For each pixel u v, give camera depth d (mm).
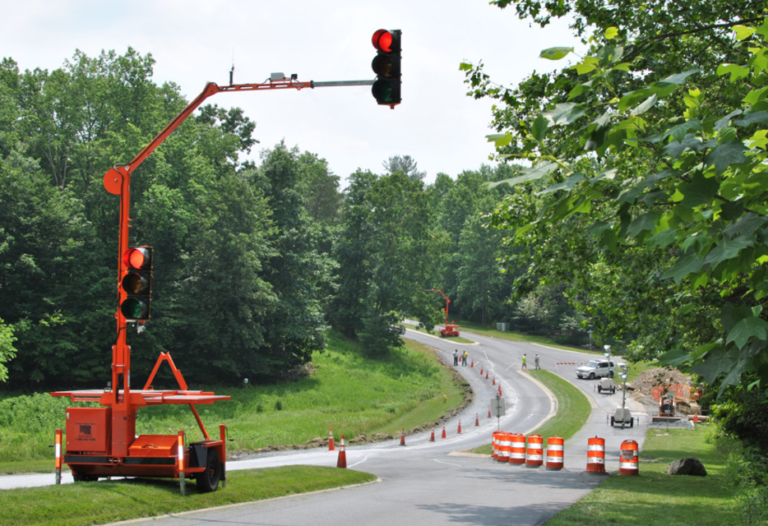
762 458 15891
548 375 69875
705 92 12836
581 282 17391
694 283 4180
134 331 48781
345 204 85812
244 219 54781
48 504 8836
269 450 30844
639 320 16578
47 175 55688
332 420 44562
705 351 3918
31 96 63031
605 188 4430
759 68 4527
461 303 119000
